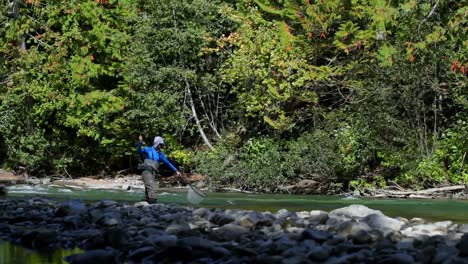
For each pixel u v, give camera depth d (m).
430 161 22.48
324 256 8.15
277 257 8.05
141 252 8.50
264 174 23.30
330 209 15.95
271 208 16.11
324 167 22.91
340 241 9.45
